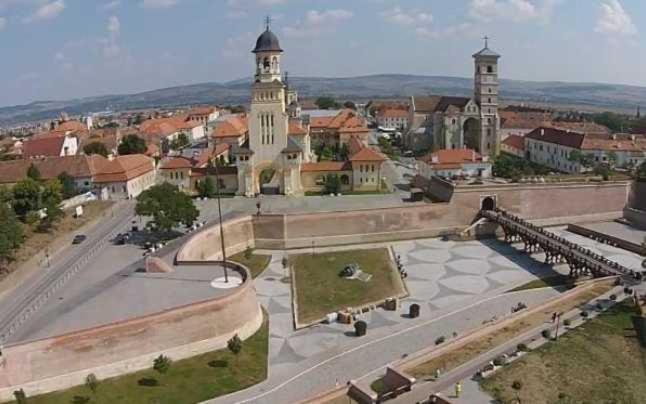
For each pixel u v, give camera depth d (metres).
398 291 87.81
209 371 62.66
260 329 74.56
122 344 61.25
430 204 117.94
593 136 167.00
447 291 87.38
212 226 100.56
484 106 187.00
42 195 107.62
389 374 57.91
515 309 77.62
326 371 63.50
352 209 114.69
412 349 68.31
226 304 68.69
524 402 51.84
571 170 164.38
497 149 189.12
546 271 95.12
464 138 194.38
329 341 71.38
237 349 66.44
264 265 100.75
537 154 188.62
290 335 73.25
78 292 72.75
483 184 121.88
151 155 176.38
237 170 136.12
